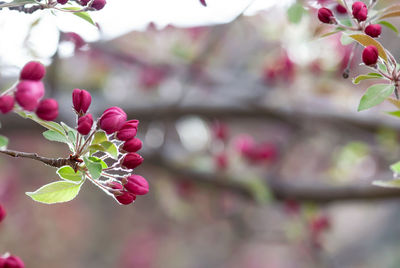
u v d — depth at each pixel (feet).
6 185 7.81
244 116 5.19
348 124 4.93
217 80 5.26
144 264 9.41
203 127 5.63
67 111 4.03
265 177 4.67
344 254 8.56
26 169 7.90
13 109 2.12
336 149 6.05
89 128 2.21
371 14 2.45
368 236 8.93
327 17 2.42
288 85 5.03
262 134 6.56
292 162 6.51
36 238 8.23
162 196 6.44
